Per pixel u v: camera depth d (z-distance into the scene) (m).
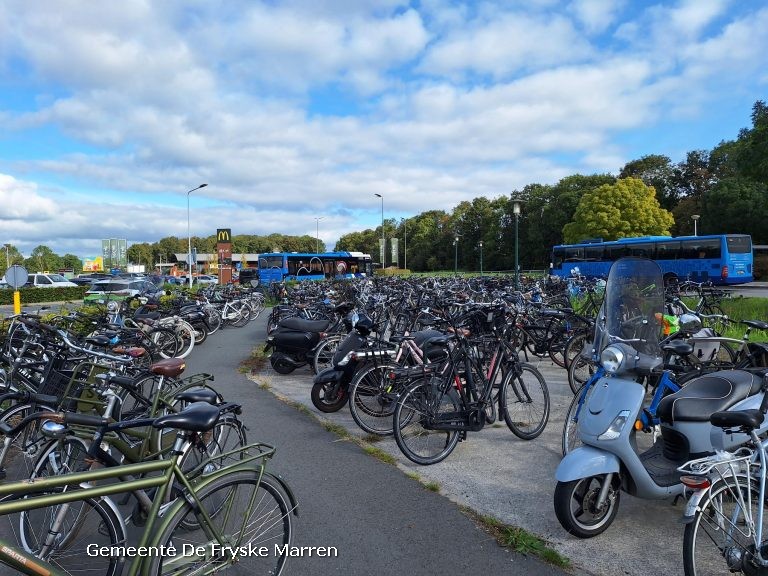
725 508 2.73
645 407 3.80
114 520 2.68
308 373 8.90
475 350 5.10
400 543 3.41
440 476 4.48
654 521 3.69
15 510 2.18
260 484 2.81
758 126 20.34
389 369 5.54
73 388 4.52
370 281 19.55
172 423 2.61
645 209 45.62
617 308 4.24
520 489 4.21
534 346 8.25
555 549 3.32
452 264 75.75
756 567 2.63
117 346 5.59
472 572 3.10
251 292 18.52
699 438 3.54
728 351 6.70
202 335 12.13
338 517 3.76
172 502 2.54
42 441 3.26
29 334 5.71
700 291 14.02
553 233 59.25
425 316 9.01
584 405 3.71
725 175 49.69
